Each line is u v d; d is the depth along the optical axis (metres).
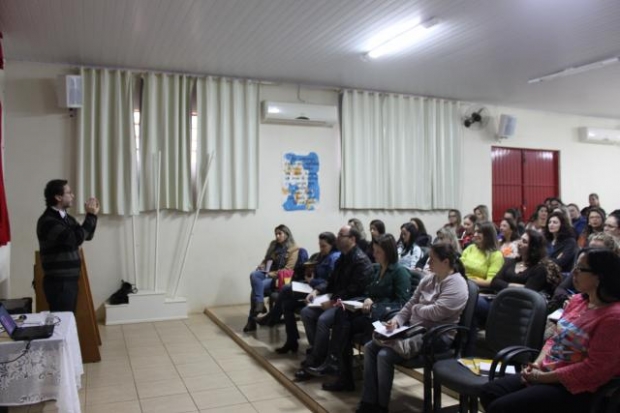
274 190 6.12
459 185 7.15
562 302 3.20
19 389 2.52
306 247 6.26
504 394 2.14
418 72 5.66
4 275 4.61
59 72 5.26
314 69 5.52
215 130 5.79
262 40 4.57
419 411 2.87
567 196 8.13
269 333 4.63
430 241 5.55
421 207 6.85
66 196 3.62
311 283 4.09
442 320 2.79
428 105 6.93
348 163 6.39
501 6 3.85
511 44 4.72
